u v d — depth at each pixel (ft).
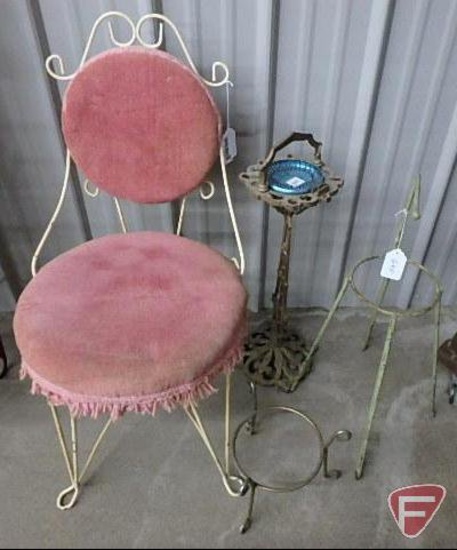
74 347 3.06
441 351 4.66
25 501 4.13
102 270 3.53
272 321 5.15
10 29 3.87
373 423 4.67
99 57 3.45
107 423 4.39
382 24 3.84
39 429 4.60
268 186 3.94
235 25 3.90
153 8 3.82
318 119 4.40
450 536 3.94
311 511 4.08
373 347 5.33
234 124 4.40
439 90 4.21
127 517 4.03
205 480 4.25
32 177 4.73
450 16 3.84
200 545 3.77
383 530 3.97
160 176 3.80
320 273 5.48
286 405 4.81
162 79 3.47
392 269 3.91
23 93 4.22
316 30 3.92
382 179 4.77
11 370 5.04
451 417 4.73
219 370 3.24
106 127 3.63
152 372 3.00
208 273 3.54
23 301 3.39
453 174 4.71
